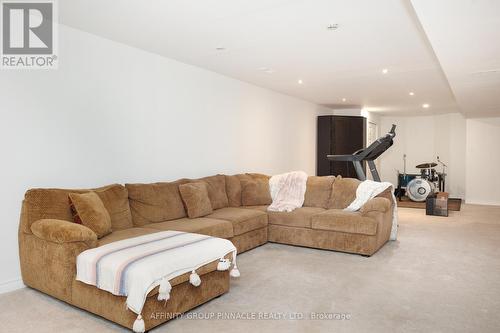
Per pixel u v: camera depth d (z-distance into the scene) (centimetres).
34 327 243
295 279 338
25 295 297
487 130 895
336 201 502
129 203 376
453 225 600
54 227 271
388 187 482
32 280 299
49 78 332
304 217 454
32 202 296
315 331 239
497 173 884
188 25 339
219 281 293
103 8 302
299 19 322
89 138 365
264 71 521
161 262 241
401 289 313
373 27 341
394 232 490
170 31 357
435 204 700
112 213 345
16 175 311
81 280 256
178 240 290
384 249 447
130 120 405
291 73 532
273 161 675
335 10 302
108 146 382
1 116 302
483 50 341
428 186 832
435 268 372
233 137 569
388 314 264
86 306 258
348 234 427
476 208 810
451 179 999
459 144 983
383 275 350
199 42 390
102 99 376
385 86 623
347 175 852
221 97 542
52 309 271
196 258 265
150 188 394
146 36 372
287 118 722
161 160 445
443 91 665
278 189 525
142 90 419
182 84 473
